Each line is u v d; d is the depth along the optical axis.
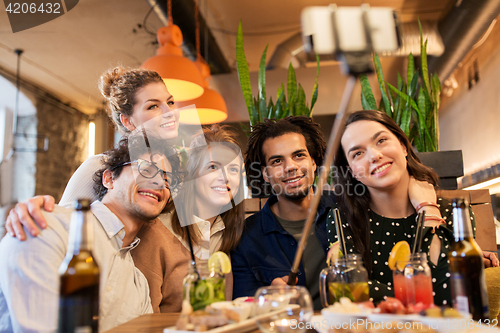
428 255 1.34
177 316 1.03
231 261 1.67
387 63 5.16
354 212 1.47
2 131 5.26
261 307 0.75
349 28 0.62
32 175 5.40
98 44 4.61
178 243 1.55
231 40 4.96
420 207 1.35
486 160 4.76
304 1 4.24
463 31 3.72
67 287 0.70
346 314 0.75
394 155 1.39
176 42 3.25
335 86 4.75
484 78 4.69
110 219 1.29
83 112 6.37
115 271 1.26
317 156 1.84
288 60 4.86
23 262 1.07
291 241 1.67
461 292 0.84
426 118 2.49
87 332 0.70
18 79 5.07
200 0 4.06
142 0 3.82
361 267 0.93
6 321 1.12
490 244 1.94
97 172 1.47
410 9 4.43
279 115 2.44
